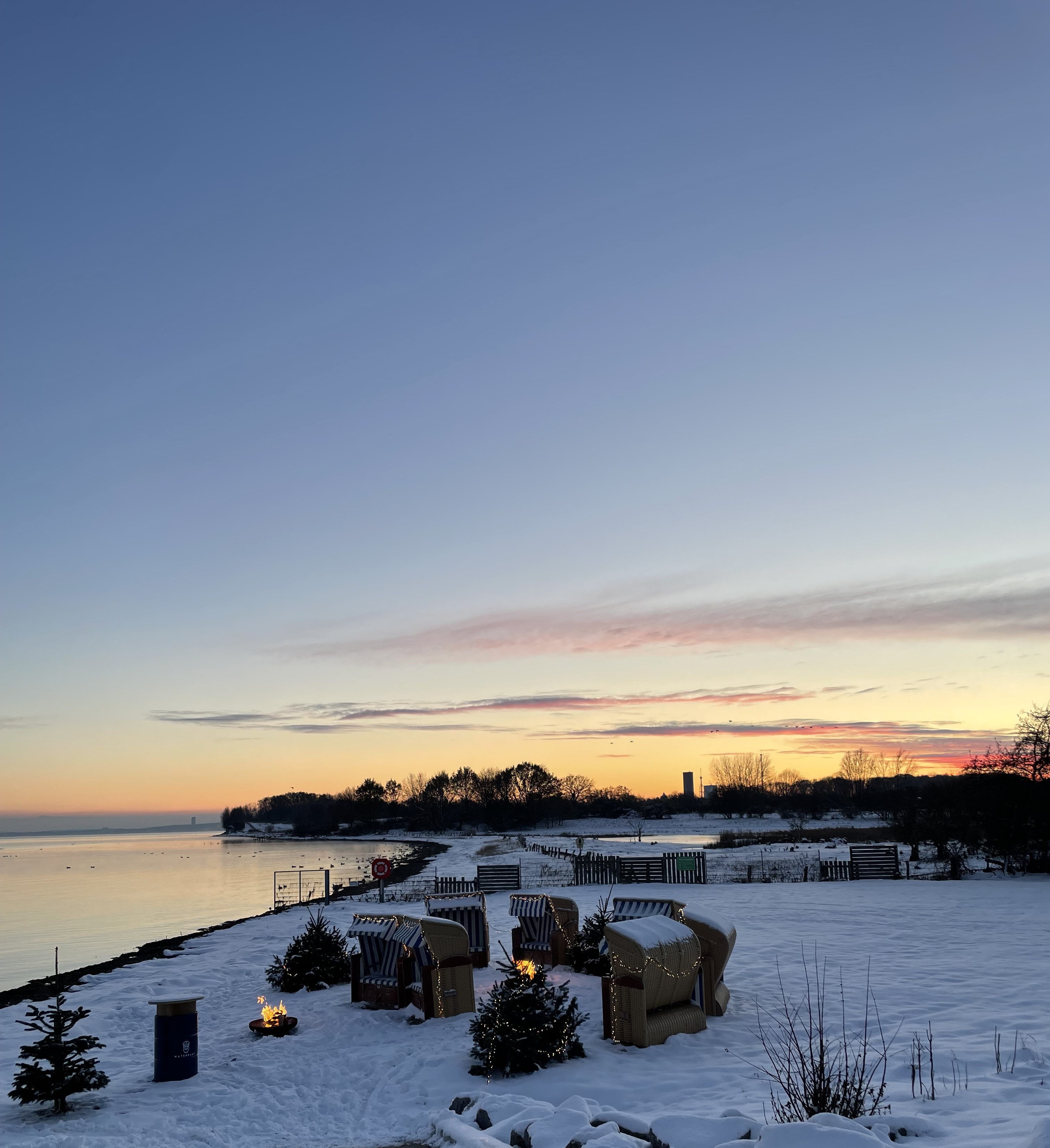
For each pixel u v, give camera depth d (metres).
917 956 17.77
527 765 155.25
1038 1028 11.80
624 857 42.28
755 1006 14.09
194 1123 10.37
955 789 40.94
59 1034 11.60
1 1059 14.70
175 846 184.12
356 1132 9.61
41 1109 11.37
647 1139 7.92
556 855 64.62
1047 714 37.97
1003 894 29.44
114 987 20.83
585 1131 7.91
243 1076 12.32
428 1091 10.78
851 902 28.34
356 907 35.94
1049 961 16.83
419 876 52.28
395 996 15.61
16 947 34.38
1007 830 36.94
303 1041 14.05
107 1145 9.34
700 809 148.00
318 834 196.50
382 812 193.75
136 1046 15.16
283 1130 9.88
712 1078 10.39
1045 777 37.28
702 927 13.77
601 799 164.50
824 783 146.00
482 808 157.12
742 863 47.56
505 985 11.91
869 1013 13.16
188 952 26.47
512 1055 11.09
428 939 14.63
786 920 24.25
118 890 62.50
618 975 12.38
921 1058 10.53
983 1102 8.59
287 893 54.41
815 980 15.83
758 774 156.75
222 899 52.97
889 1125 7.62
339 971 18.88
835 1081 9.31
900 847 51.56
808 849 57.22
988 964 16.66
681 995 12.95
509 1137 8.35
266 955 24.73
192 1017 12.66
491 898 35.81
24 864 108.12
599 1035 12.80
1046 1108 8.11
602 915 17.61
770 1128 7.06
